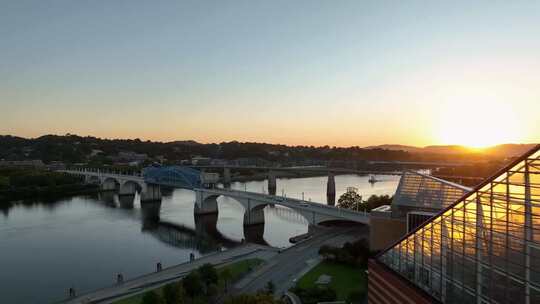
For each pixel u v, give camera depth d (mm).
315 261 125312
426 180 132625
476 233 45969
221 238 185625
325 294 93875
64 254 156250
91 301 101062
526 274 39500
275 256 135625
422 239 56906
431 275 54781
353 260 119938
